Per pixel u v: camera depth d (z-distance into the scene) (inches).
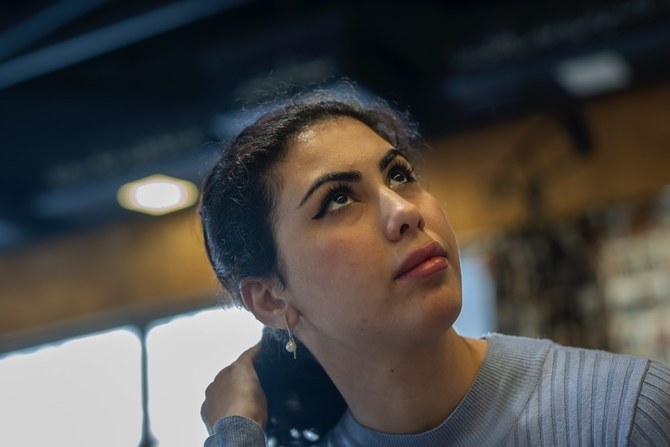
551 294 135.4
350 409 56.6
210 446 56.2
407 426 52.8
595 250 135.9
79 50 134.4
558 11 126.3
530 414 50.5
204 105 140.3
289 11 139.3
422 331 48.3
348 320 49.9
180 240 176.4
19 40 134.2
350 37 123.6
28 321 187.6
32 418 182.5
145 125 152.0
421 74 139.9
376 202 50.6
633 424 47.2
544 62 127.4
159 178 153.6
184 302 173.5
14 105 159.3
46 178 164.7
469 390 51.9
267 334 60.4
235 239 56.1
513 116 152.5
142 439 170.6
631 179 142.4
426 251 49.0
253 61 128.3
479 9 141.0
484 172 153.3
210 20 147.6
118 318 178.9
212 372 168.7
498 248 141.3
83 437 177.0
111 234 183.6
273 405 61.6
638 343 129.2
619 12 121.6
